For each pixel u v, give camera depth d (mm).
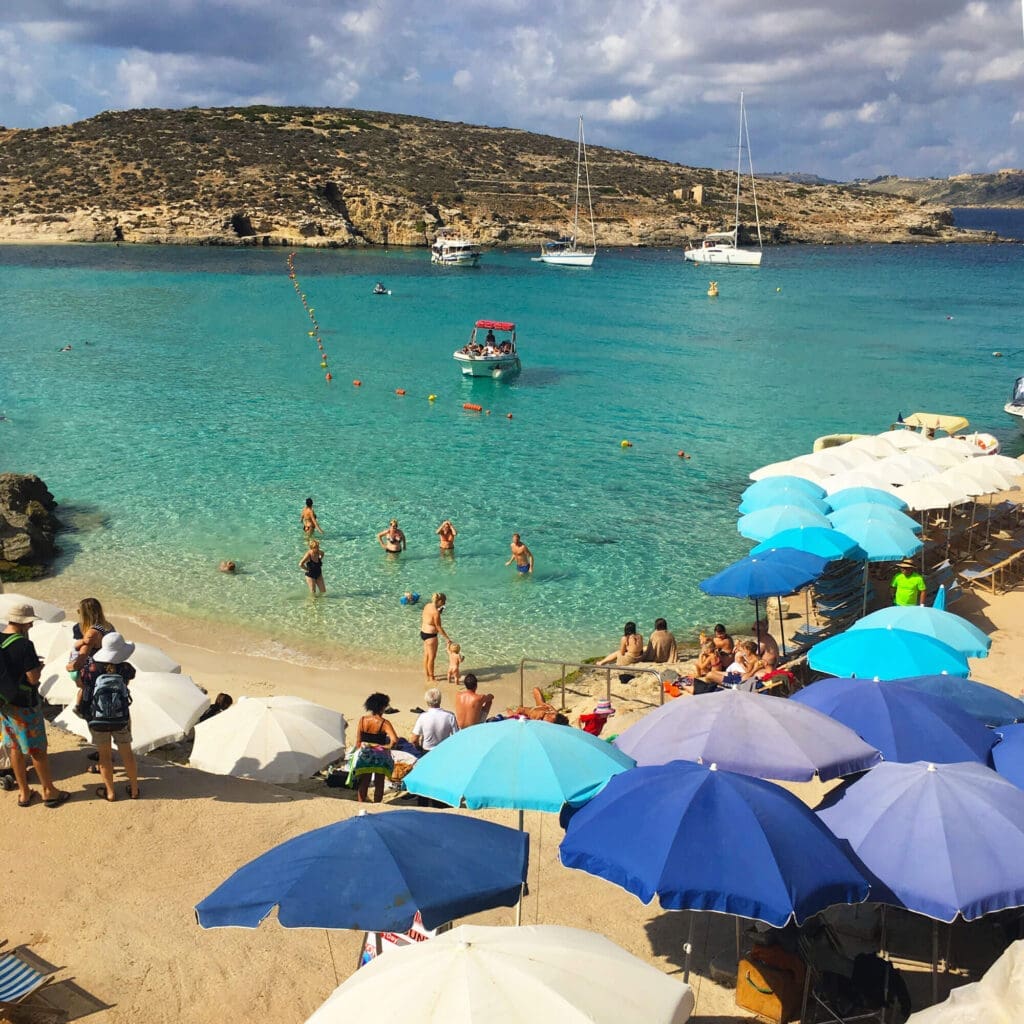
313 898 5680
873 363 49438
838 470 22594
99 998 7426
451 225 126812
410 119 173000
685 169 175500
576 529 24797
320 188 124750
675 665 17125
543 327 60562
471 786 7883
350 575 21859
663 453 32094
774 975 7367
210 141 136500
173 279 78125
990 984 4945
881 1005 7289
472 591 21094
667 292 81875
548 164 160000
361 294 73500
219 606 20250
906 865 6641
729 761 8078
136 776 10539
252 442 32750
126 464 29969
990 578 21438
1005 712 9961
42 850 9273
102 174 122500
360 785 11875
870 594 19734
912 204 175625
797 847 6285
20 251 99062
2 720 9844
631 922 8859
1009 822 6816
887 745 8914
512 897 5992
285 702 12281
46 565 22172
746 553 23297
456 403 39375
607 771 8055
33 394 39094
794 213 161500
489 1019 4469
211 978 7738
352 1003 4742
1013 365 49156
